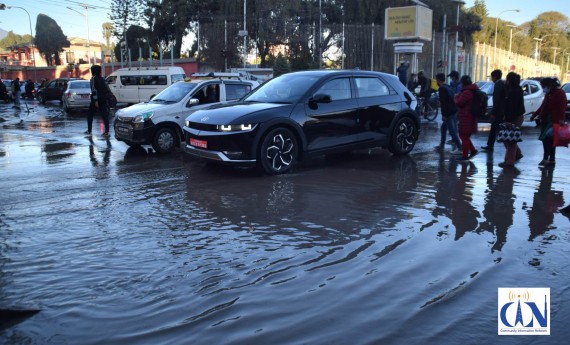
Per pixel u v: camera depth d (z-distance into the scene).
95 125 16.59
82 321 3.21
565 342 3.02
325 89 8.47
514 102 8.47
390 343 2.95
